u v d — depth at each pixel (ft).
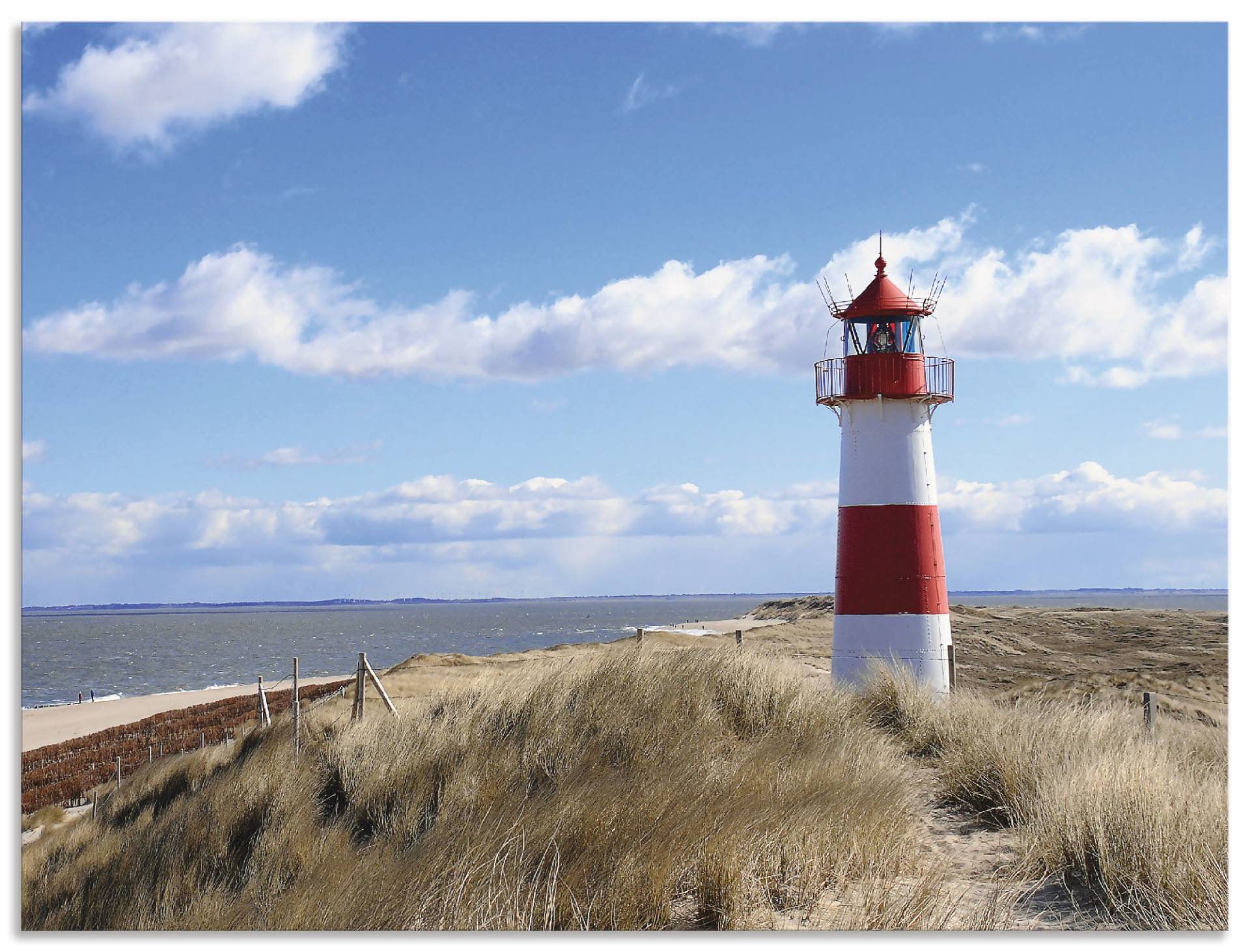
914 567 50.42
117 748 121.08
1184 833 20.38
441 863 20.25
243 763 43.62
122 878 28.25
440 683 69.21
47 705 231.30
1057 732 30.76
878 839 21.33
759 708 32.91
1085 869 20.72
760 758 25.93
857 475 51.90
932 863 21.67
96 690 263.70
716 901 18.97
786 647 103.86
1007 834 24.34
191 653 407.44
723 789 22.98
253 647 435.53
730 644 46.83
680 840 20.10
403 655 334.65
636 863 19.71
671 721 30.35
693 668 34.91
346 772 32.55
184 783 53.62
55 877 33.99
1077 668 98.94
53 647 460.55
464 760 29.19
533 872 20.10
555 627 524.52
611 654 37.86
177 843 29.53
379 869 21.01
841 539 52.70
